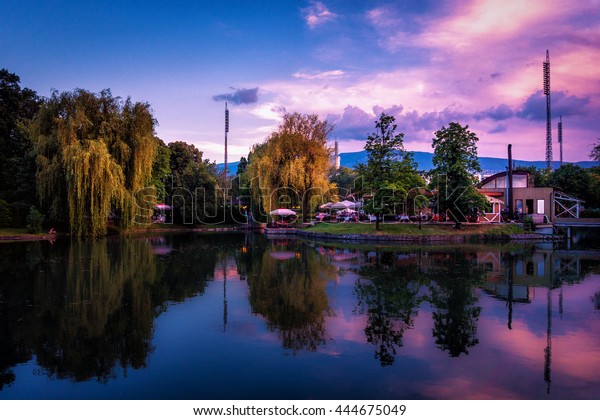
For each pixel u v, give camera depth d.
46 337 9.81
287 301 13.34
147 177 39.34
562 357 8.55
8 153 42.41
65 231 37.44
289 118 45.44
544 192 43.66
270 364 8.16
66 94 35.72
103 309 12.28
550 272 18.86
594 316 11.58
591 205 55.34
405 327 10.59
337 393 6.98
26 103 47.56
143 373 7.78
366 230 36.34
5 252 25.22
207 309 12.33
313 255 25.34
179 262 22.05
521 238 35.31
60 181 33.56
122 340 9.59
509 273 18.58
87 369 8.01
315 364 8.17
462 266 20.64
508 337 9.79
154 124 39.44
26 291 14.63
